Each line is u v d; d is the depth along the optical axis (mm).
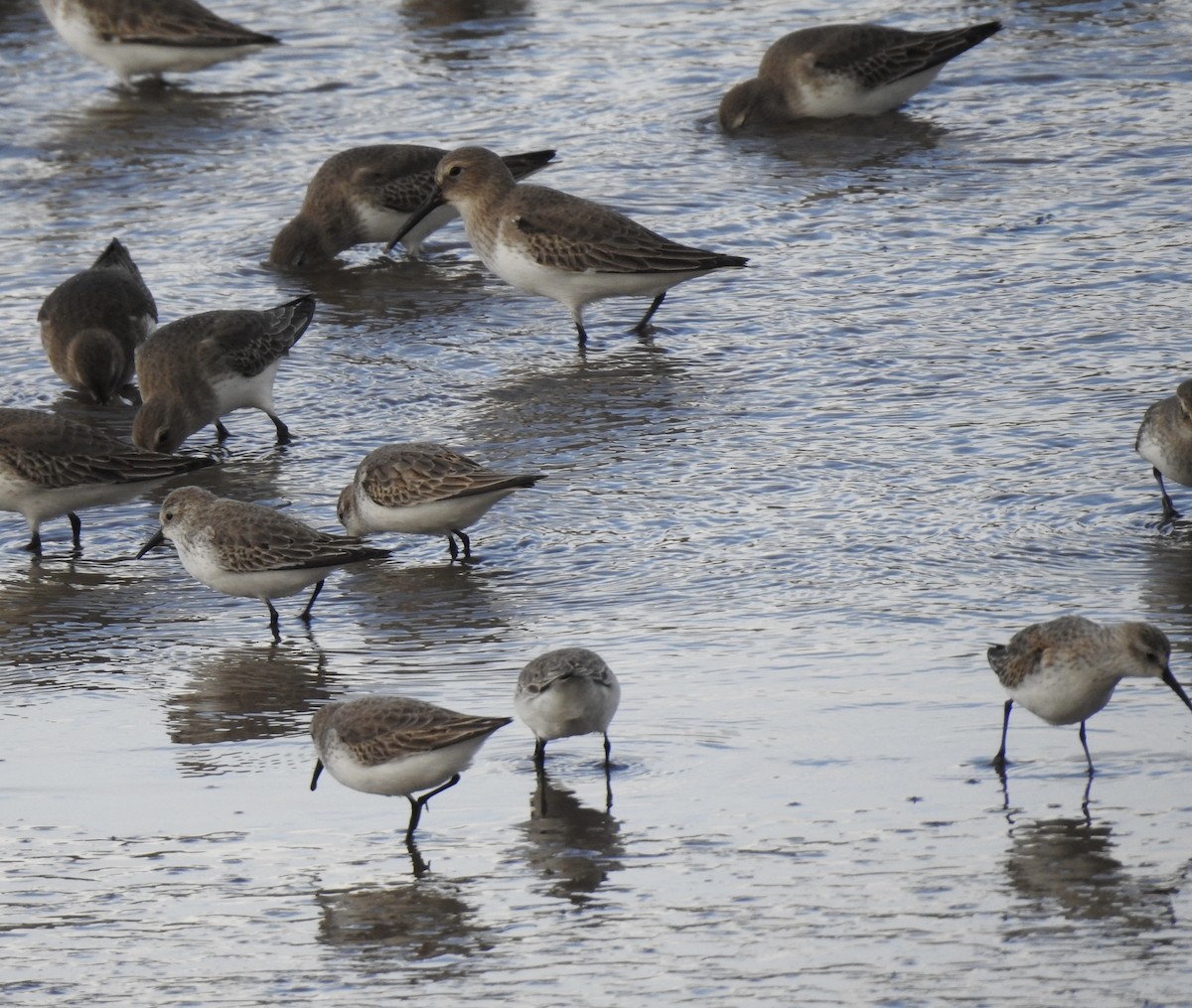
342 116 26500
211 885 9648
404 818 10492
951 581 13664
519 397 18109
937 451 16203
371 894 9469
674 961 8477
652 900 9172
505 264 19891
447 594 14133
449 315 20672
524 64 28328
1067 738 11047
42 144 25781
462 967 8578
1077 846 9539
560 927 8938
